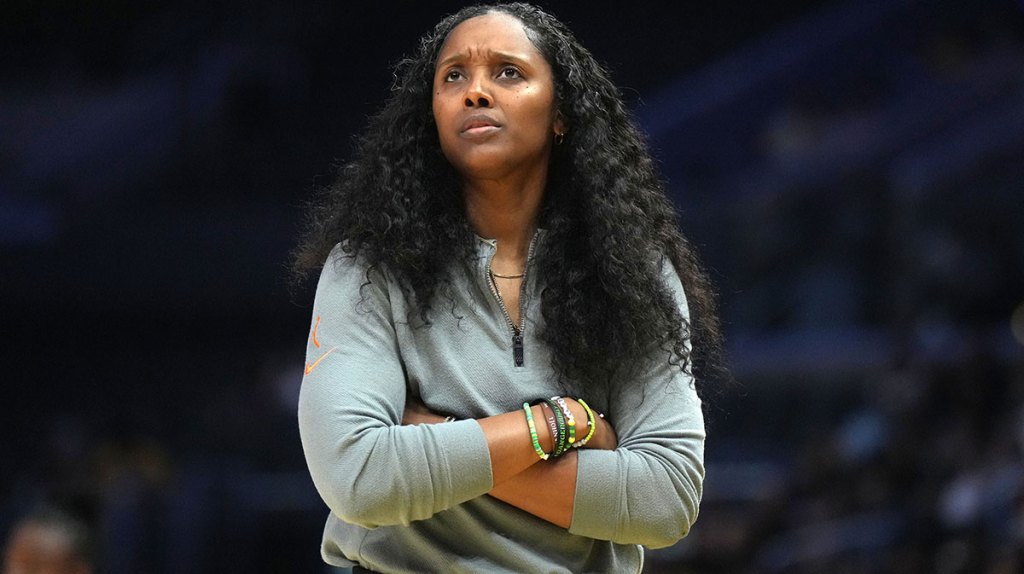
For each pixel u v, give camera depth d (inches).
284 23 1728.6
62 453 1371.8
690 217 1422.2
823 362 1257.4
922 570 815.7
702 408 343.3
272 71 1692.9
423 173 323.3
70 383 1683.1
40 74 1734.7
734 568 906.1
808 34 1621.6
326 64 1771.7
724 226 1411.2
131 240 1579.7
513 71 318.3
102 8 1766.7
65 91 1711.4
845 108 1550.2
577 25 1865.2
